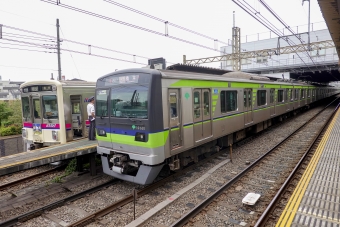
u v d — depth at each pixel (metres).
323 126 13.85
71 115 9.48
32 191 6.94
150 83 5.95
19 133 15.06
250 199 5.34
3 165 5.60
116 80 6.78
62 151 7.02
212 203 5.54
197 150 8.14
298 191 5.18
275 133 13.52
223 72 11.02
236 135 10.62
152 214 5.05
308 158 8.42
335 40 9.45
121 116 6.64
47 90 9.20
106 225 4.89
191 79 7.19
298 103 20.53
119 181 7.24
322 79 44.38
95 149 7.68
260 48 32.34
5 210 5.80
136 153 6.30
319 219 4.11
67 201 5.98
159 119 6.05
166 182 6.89
